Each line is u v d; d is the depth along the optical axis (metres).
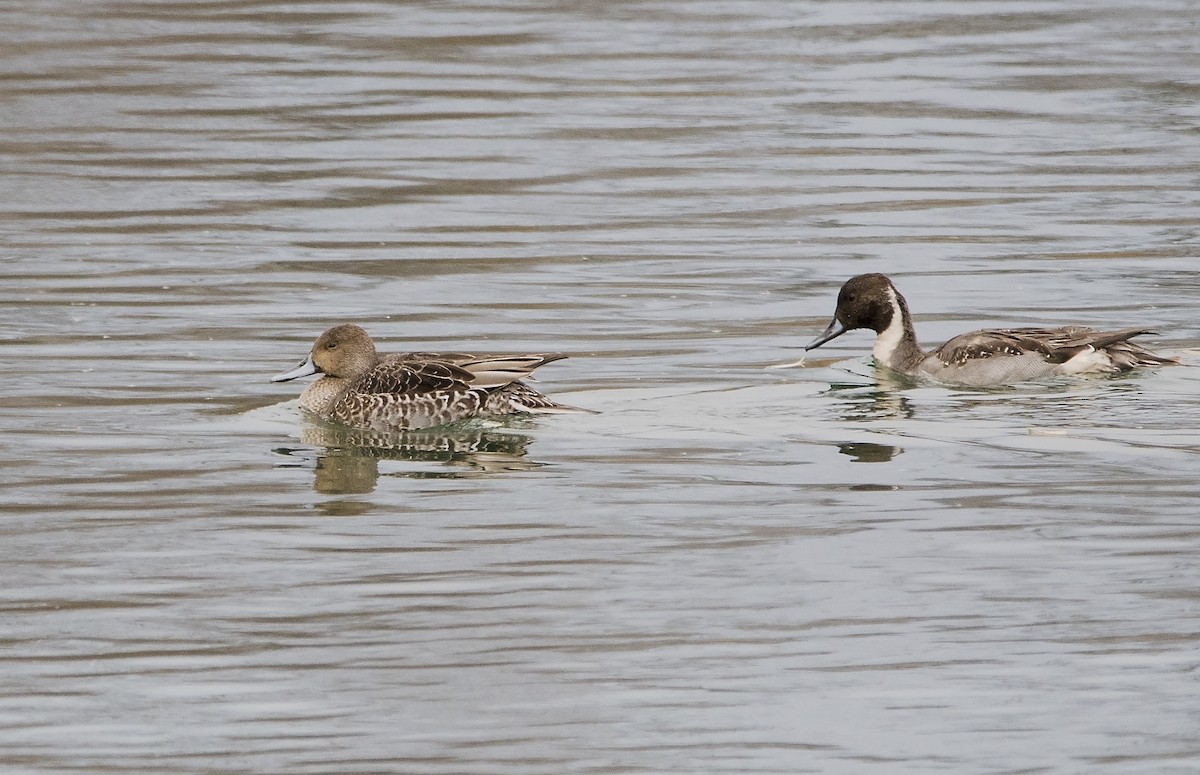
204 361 18.36
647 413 16.67
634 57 34.25
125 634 11.41
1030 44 35.72
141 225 23.88
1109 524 13.29
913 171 26.95
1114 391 17.28
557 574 12.41
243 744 9.95
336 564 12.63
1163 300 20.73
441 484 14.58
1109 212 24.67
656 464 15.06
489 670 10.86
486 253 22.77
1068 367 17.81
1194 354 18.52
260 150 27.81
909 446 15.44
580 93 31.52
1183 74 33.12
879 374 18.28
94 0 37.97
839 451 15.34
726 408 16.88
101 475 14.71
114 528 13.41
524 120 29.77
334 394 16.97
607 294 21.08
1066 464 14.80
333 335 17.14
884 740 9.99
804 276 21.92
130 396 17.14
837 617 11.62
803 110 30.61
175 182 26.05
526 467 15.04
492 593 12.07
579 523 13.51
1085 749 9.88
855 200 25.44
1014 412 16.56
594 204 25.20
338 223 24.12
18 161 26.94
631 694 10.56
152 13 37.00
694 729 10.12
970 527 13.30
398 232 23.75
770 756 9.79
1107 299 20.80
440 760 9.77
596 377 17.89
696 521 13.53
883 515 13.61
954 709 10.37
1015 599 11.89
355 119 29.64
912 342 18.62
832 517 13.58
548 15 37.91
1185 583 12.12
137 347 18.77
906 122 29.88
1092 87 32.22
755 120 29.92
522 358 16.66
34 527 13.41
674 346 19.03
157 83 31.62
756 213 24.77
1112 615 11.61
